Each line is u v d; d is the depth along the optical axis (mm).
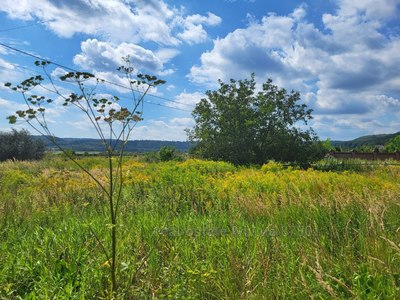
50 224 5844
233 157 27031
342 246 4625
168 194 8969
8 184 11695
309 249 4500
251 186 10672
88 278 3709
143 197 8945
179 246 4660
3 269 3789
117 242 4469
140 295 3395
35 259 4203
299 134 26438
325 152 27469
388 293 3287
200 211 7789
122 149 3256
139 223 5727
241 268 3748
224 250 4512
